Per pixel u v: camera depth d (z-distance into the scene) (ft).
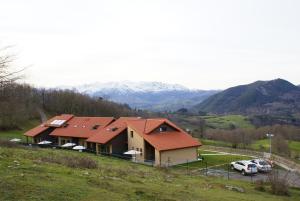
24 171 59.36
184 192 67.87
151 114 484.33
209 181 104.94
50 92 407.64
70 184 55.06
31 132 243.19
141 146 181.16
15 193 46.88
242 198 74.23
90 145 206.39
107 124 215.51
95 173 71.05
